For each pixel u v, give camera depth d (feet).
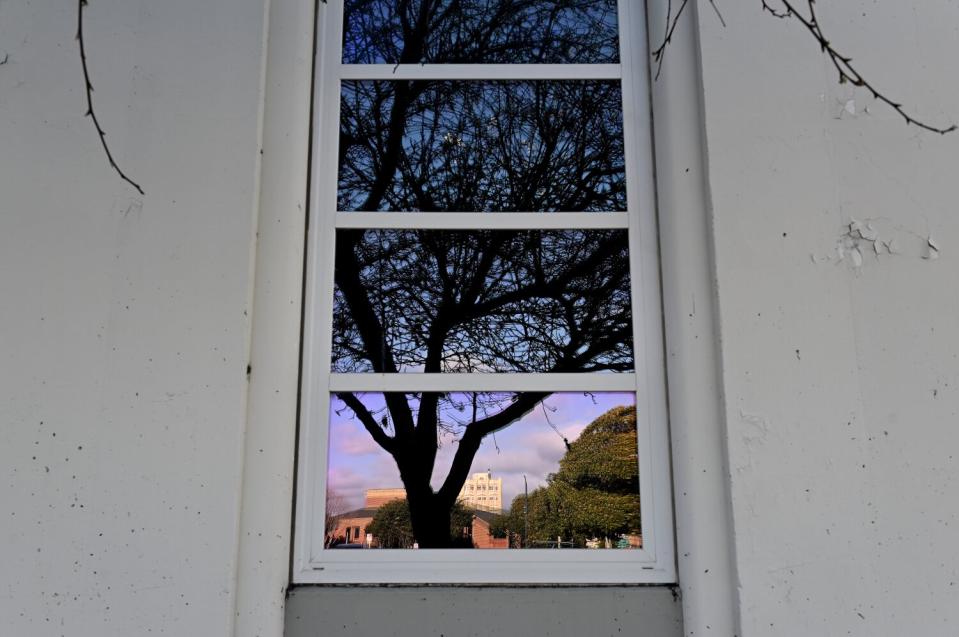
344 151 8.04
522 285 7.91
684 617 6.61
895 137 7.28
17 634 6.28
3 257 6.91
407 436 7.38
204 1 7.43
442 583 6.82
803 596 6.38
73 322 6.79
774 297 6.91
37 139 7.13
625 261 7.79
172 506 6.48
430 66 8.25
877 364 6.81
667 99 7.55
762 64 7.39
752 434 6.66
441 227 7.86
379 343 7.63
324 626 6.61
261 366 6.88
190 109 7.20
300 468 7.04
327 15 8.11
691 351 6.98
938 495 6.59
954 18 7.57
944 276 7.01
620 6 8.26
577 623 6.63
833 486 6.57
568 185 8.11
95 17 7.36
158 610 6.31
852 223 7.07
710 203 7.13
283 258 7.11
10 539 6.42
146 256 6.92
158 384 6.69
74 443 6.57
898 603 6.40
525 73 8.27
